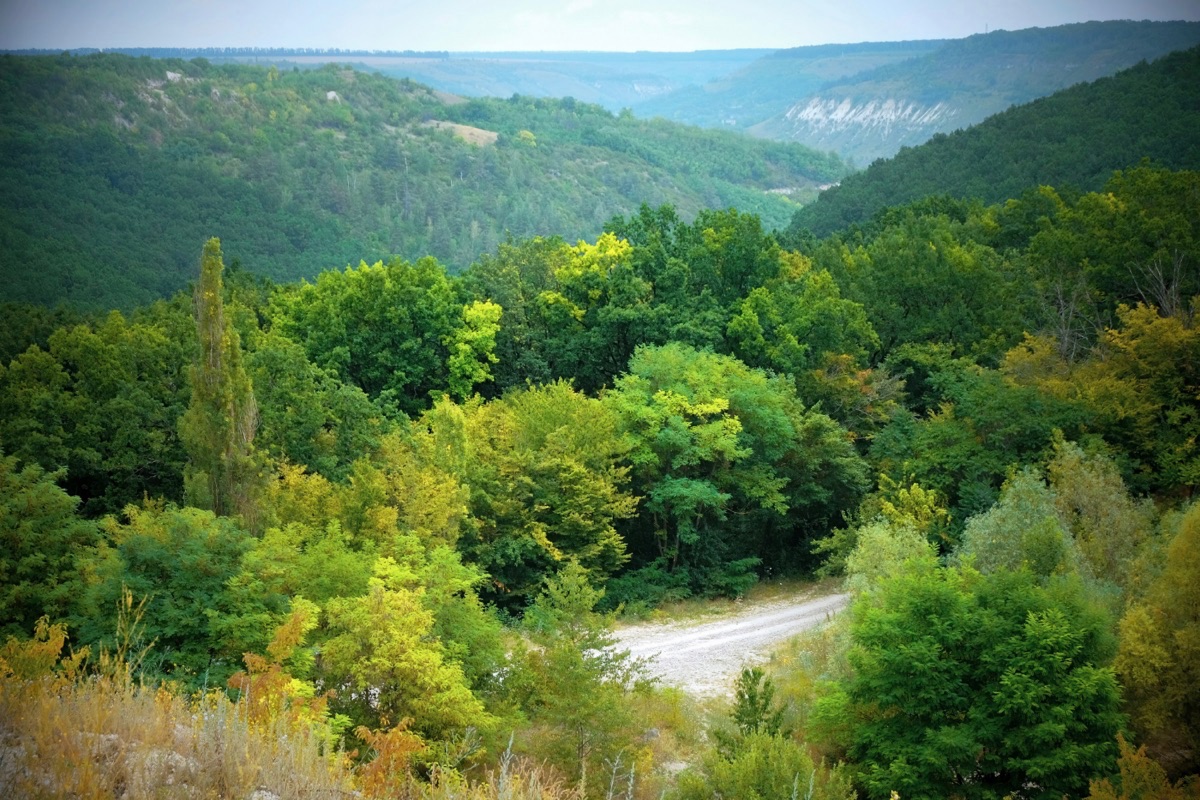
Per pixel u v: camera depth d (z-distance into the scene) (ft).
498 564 123.34
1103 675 62.59
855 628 72.95
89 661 47.60
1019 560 89.15
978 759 66.74
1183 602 70.74
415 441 118.62
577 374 185.16
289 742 29.14
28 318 212.84
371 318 175.01
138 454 129.39
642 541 154.81
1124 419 139.23
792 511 164.04
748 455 143.13
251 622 53.06
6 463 60.95
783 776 56.44
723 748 66.39
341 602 58.39
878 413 169.27
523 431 137.39
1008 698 63.67
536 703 66.85
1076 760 60.85
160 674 48.21
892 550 98.02
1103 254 175.22
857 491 156.76
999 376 151.02
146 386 138.21
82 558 55.67
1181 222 169.58
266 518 89.92
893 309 195.21
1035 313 189.47
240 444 92.79
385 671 57.21
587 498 128.36
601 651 69.36
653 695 85.35
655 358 152.35
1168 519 95.81
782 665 99.66
